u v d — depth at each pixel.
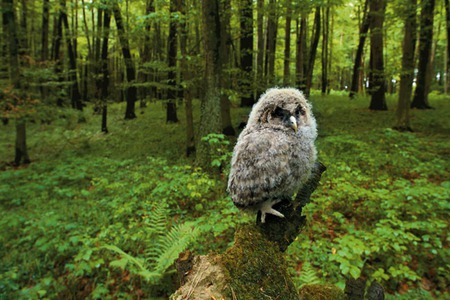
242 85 11.34
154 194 6.86
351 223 5.55
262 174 1.77
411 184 6.58
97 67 17.11
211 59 8.55
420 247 4.78
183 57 9.31
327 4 9.03
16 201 7.60
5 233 6.11
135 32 10.17
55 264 5.19
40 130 17.64
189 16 9.06
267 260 1.63
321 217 5.74
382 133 11.03
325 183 6.73
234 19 11.81
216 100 8.59
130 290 4.48
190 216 6.12
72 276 4.74
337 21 25.06
